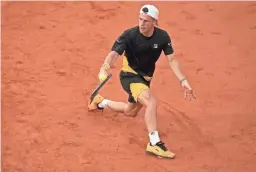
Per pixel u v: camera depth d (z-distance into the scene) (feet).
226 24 122.21
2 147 83.71
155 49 79.25
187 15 126.00
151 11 75.56
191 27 121.19
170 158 80.89
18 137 86.07
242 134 87.25
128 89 81.97
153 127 80.84
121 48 78.69
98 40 116.67
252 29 119.85
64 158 81.25
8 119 90.48
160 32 79.20
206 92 98.43
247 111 92.94
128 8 129.18
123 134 87.04
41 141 85.15
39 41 116.37
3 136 86.28
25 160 80.84
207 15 125.90
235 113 92.38
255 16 124.98
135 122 90.22
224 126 89.20
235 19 124.06
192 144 84.89
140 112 92.94
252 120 90.48
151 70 82.17
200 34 118.42
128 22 123.44
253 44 114.32
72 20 124.67
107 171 78.23
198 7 129.49
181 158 81.35
